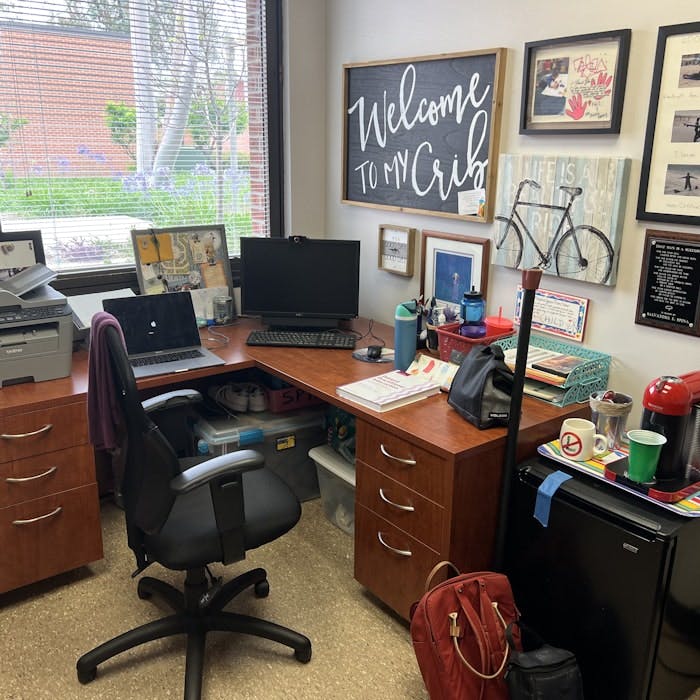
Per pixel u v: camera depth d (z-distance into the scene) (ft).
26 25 8.23
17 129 8.43
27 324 7.13
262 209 10.80
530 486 6.24
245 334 9.49
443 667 5.43
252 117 10.33
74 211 9.07
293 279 9.40
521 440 6.44
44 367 7.37
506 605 5.87
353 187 10.27
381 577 7.11
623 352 7.18
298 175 10.61
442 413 6.79
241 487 5.65
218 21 9.66
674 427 5.70
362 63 9.59
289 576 7.92
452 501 6.07
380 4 9.25
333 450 8.89
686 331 6.56
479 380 6.42
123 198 9.43
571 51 7.04
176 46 9.38
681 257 6.49
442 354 7.98
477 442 6.11
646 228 6.77
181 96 9.58
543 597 6.32
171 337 8.61
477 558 6.54
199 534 5.85
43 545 7.29
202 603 6.74
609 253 7.01
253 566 8.09
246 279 9.45
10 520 7.01
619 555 5.56
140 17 9.00
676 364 6.75
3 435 6.74
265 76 10.21
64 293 9.01
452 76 8.36
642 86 6.56
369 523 7.13
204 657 6.44
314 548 8.46
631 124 6.71
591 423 6.40
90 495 7.46
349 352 8.71
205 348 8.78
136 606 7.38
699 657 6.23
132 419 5.30
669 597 5.50
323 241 9.23
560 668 5.43
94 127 8.98
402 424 6.50
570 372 6.89
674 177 6.42
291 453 9.28
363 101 9.76
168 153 9.67
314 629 7.07
